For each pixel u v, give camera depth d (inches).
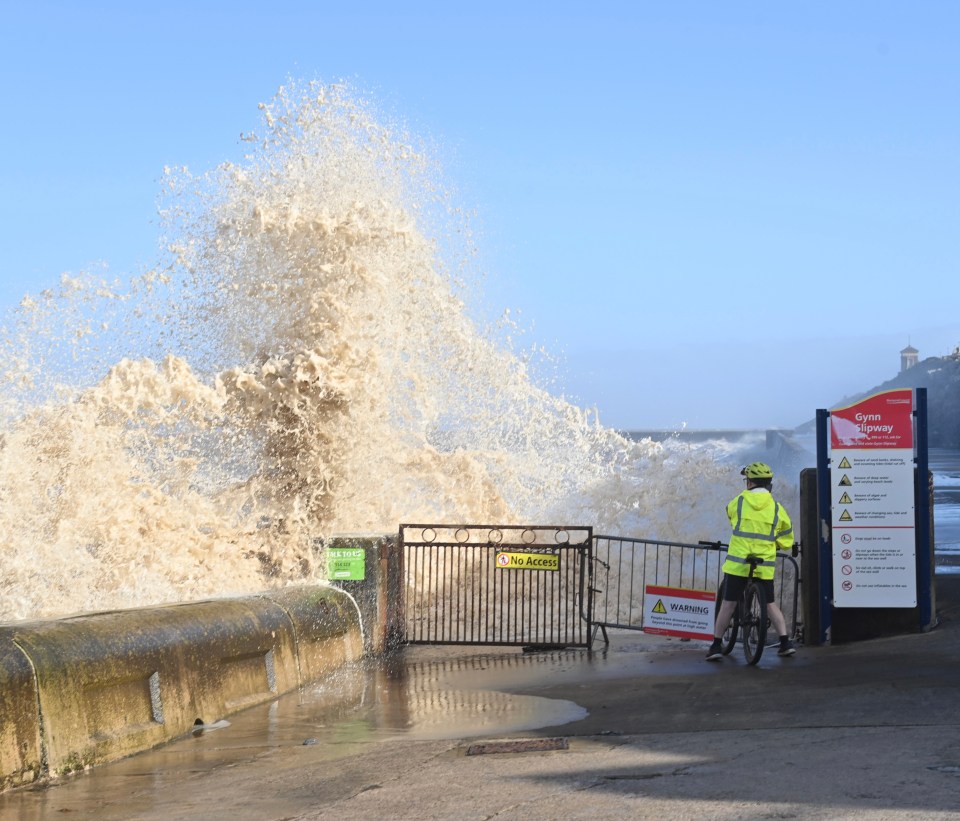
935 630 433.1
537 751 276.8
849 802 205.9
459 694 376.8
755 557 414.6
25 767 264.8
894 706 301.4
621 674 404.2
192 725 327.0
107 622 309.3
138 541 508.1
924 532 436.1
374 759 280.1
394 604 494.9
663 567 638.5
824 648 432.8
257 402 540.7
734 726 293.0
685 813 206.7
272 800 244.5
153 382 522.6
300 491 540.4
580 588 488.7
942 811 196.1
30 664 271.6
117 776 276.4
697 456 708.7
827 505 443.5
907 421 435.5
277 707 363.6
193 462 536.4
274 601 403.2
